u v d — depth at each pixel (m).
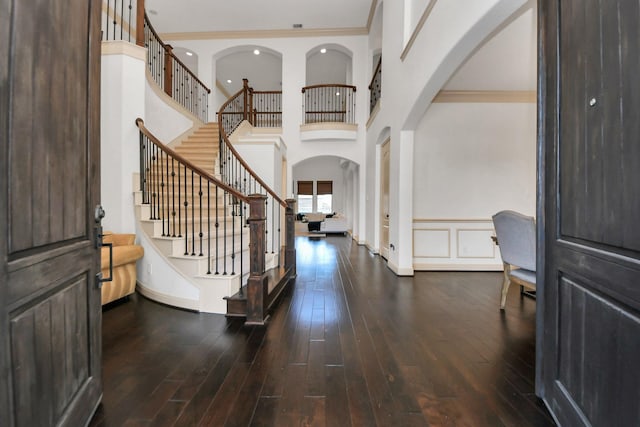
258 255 2.56
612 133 1.01
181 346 2.12
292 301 3.17
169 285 2.94
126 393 1.57
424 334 2.36
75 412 1.22
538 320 1.57
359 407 1.48
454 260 4.75
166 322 2.54
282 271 3.90
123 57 3.57
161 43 5.65
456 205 4.75
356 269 4.81
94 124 1.39
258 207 2.58
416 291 3.56
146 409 1.45
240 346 2.12
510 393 1.61
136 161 3.61
